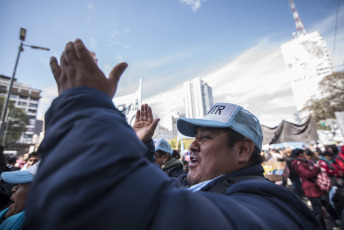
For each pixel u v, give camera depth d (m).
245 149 0.89
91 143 0.34
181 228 0.31
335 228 3.58
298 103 67.19
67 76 0.48
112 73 0.55
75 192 0.28
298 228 0.52
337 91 31.55
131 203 0.30
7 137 39.62
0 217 1.75
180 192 0.37
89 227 0.27
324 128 31.55
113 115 0.42
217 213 0.36
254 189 0.58
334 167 3.60
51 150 0.37
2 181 2.33
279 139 5.94
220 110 0.98
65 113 0.41
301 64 69.44
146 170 0.37
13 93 74.50
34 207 0.30
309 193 3.90
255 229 0.39
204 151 0.92
